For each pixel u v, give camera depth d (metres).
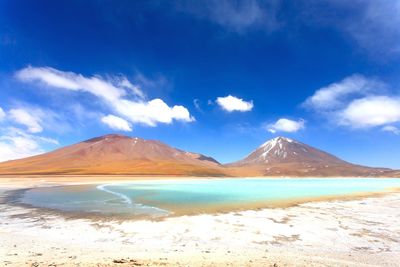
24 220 18.33
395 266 10.19
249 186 56.75
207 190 43.72
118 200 29.39
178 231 15.22
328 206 24.61
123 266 8.23
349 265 9.57
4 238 13.54
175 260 9.24
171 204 25.97
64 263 8.48
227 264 8.81
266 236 14.34
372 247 12.76
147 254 10.44
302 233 14.95
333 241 13.62
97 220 18.20
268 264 9.05
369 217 19.34
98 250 11.42
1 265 8.12
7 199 30.42
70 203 26.86
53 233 14.79
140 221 17.81
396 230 15.71
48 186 52.44
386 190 44.28
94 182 69.00
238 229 15.69
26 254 10.20
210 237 14.07
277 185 61.81
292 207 23.89
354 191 42.00
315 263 9.59
